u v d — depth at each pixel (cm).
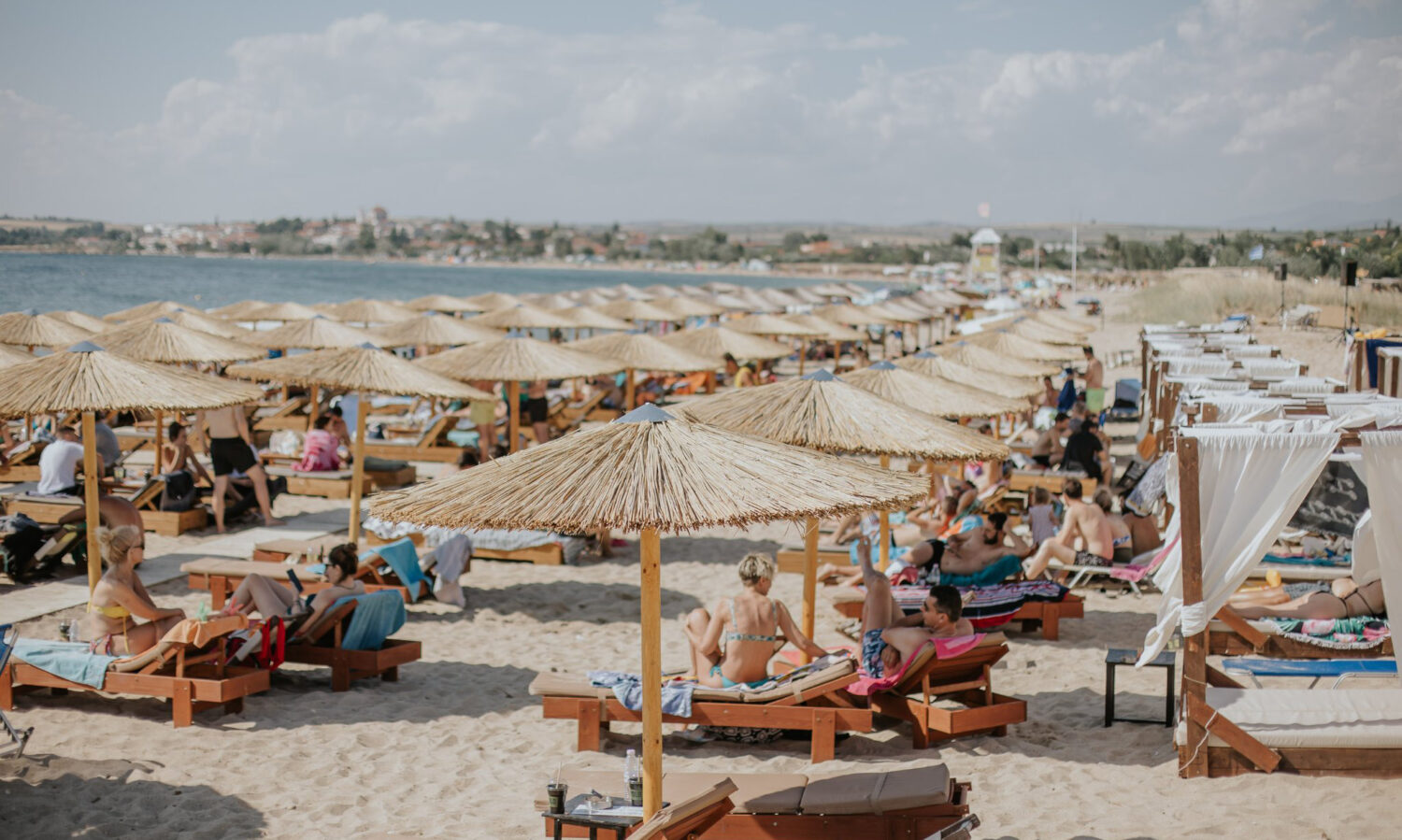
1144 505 1048
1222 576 562
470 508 425
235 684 660
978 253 7944
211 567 929
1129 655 665
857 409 736
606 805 483
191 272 10506
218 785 573
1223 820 512
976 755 621
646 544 447
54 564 995
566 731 668
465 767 608
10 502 1137
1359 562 678
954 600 649
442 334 1911
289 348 1795
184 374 855
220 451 1206
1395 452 564
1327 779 550
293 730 657
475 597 995
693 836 465
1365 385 1461
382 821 534
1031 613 877
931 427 734
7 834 505
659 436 458
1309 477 556
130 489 1265
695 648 650
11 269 8675
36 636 820
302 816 539
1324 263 4259
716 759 621
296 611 759
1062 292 8738
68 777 573
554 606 970
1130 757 611
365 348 1080
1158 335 2141
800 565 1041
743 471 446
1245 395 1041
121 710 679
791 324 2677
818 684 616
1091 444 1433
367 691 736
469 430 1758
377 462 1504
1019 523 1240
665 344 1792
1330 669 620
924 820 488
